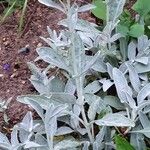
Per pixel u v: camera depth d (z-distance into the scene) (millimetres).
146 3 499
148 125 428
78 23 474
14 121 461
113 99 460
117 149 402
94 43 479
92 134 426
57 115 383
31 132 406
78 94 402
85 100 442
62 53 424
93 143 412
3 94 483
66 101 405
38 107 392
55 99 404
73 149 410
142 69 472
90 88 461
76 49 393
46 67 487
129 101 421
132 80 453
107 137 428
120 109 456
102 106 443
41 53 405
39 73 450
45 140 407
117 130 440
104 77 489
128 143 407
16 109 468
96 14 503
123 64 473
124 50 493
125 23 505
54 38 467
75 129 437
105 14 502
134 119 425
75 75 384
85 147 414
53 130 382
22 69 505
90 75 484
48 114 371
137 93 452
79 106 421
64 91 456
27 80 494
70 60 396
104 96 467
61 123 456
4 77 499
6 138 415
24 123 414
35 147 402
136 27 487
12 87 490
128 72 476
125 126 428
